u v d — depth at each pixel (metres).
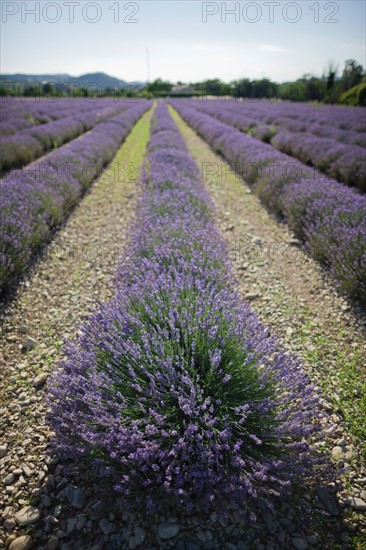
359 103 29.28
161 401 2.39
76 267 5.67
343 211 5.68
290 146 12.87
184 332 2.90
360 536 2.19
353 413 3.06
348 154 9.55
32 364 3.66
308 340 4.00
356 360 3.68
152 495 2.22
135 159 13.52
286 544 2.12
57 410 2.61
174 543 2.10
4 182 7.09
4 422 2.99
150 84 70.75
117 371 2.67
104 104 32.81
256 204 8.64
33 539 2.18
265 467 2.11
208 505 2.09
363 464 2.65
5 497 2.40
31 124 17.05
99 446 2.31
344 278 4.65
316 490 2.42
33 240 5.70
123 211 8.22
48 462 2.62
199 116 23.36
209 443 2.29
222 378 2.59
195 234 4.92
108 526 2.20
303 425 2.48
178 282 3.58
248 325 3.06
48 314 4.49
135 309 3.33
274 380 2.69
